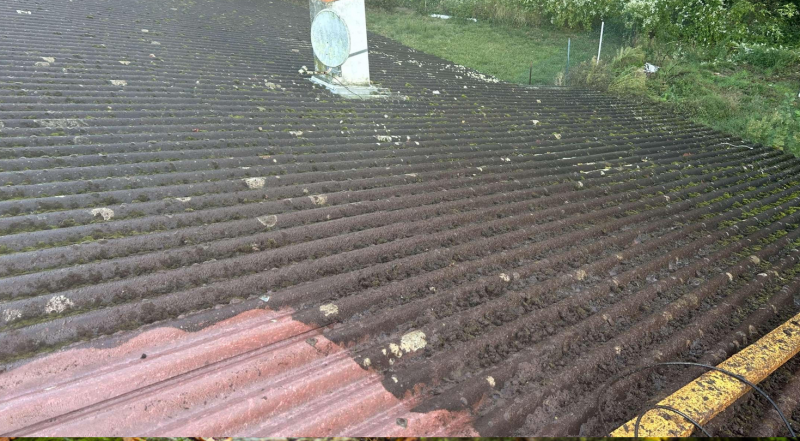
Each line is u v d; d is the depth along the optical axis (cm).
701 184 593
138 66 638
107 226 303
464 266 332
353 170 457
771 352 270
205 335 247
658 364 257
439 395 238
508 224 407
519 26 1978
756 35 1638
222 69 716
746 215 508
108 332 238
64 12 830
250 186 393
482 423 225
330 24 722
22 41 630
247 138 482
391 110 693
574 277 341
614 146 707
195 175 387
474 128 678
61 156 377
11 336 221
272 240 326
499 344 271
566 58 1623
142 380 219
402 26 1938
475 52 1688
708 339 297
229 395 225
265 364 237
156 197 351
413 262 329
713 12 1570
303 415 220
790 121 1030
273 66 798
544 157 600
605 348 273
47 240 283
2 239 273
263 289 283
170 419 210
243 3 1459
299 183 418
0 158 357
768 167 745
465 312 290
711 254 403
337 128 568
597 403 239
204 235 317
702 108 1088
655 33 1678
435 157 534
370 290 295
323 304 278
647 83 1227
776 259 418
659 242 411
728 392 236
